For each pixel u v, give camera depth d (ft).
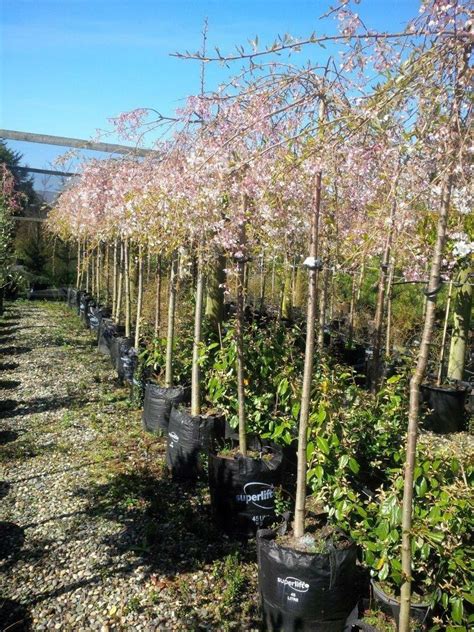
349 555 8.76
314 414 11.01
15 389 23.12
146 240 17.94
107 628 9.22
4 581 10.39
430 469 9.09
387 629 8.39
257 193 10.74
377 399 12.89
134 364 22.72
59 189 53.78
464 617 8.04
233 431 15.03
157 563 10.99
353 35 6.68
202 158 11.21
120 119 14.19
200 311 15.06
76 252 58.65
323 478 10.29
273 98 9.62
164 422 17.63
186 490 14.10
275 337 15.98
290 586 8.68
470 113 6.27
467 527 8.64
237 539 11.80
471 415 21.18
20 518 12.64
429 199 9.39
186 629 9.23
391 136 7.77
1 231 22.43
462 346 21.70
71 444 17.04
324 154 7.91
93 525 12.35
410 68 6.31
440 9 5.90
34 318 43.34
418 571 8.70
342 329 29.25
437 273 6.84
